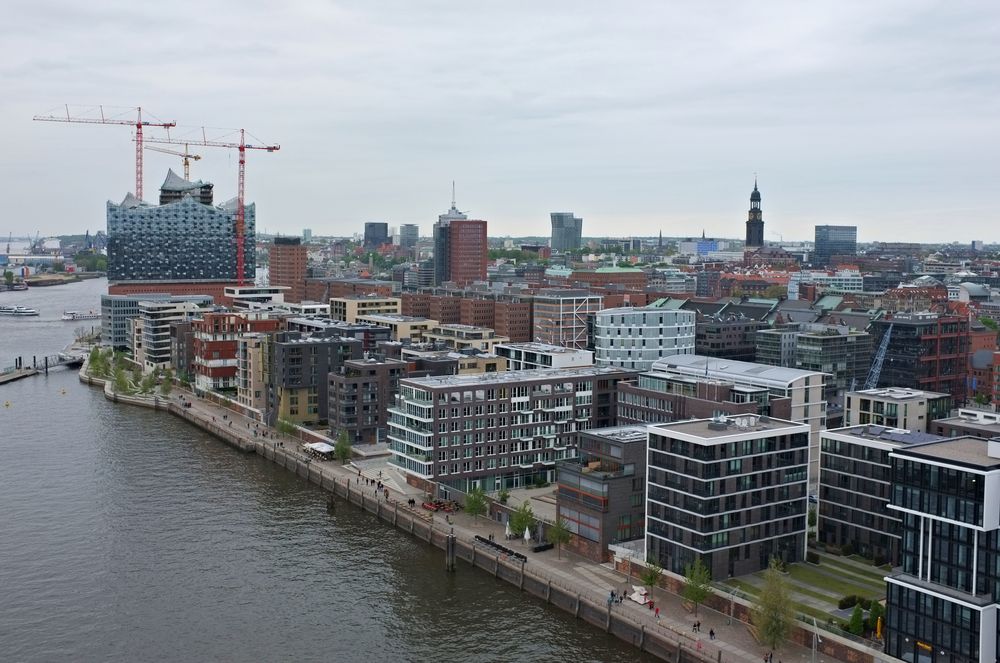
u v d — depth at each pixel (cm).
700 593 16912
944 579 14538
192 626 17900
